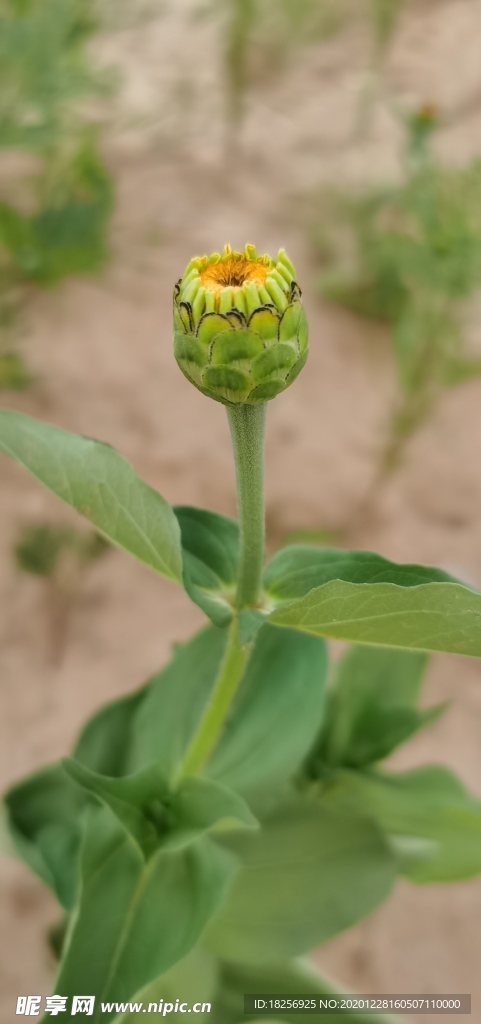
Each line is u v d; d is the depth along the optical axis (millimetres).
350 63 829
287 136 741
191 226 650
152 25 812
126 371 548
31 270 547
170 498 495
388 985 362
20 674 426
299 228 658
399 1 766
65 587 450
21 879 369
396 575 171
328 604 154
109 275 597
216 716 191
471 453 541
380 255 570
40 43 437
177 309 145
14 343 532
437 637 158
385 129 757
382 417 551
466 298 449
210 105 745
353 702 255
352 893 233
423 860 243
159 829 190
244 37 704
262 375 143
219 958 233
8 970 348
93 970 182
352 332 599
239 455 157
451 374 465
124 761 244
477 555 492
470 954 371
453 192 449
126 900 191
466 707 433
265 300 140
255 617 167
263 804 224
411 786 251
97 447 161
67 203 539
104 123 638
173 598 460
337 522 499
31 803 238
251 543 166
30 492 478
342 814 239
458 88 805
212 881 192
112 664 436
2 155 619
